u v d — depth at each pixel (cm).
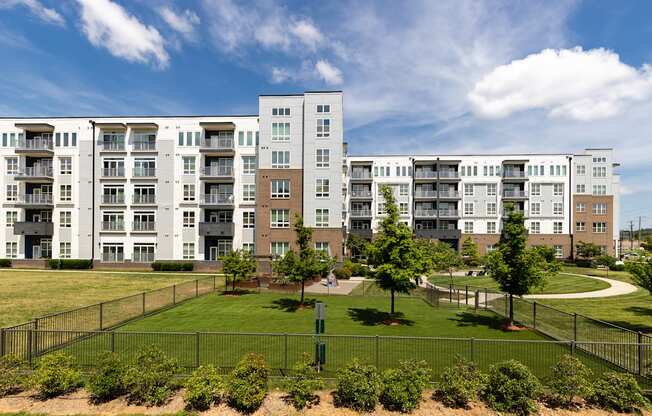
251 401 775
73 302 1992
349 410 784
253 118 4025
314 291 2558
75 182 4072
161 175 4025
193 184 4012
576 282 2953
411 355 1120
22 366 926
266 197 3600
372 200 5347
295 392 811
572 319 1411
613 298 2244
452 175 5244
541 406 790
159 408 788
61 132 4109
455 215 5178
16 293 2295
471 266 4644
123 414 766
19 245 4097
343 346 1203
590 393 778
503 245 1580
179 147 4028
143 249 4009
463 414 766
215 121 4038
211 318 1688
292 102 3634
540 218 5109
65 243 4053
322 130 3553
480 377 823
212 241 4034
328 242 3509
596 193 5103
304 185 3550
